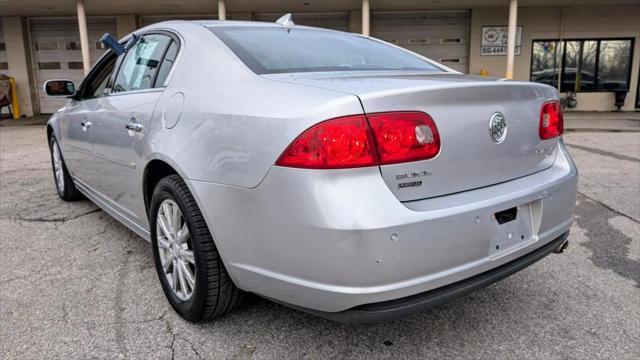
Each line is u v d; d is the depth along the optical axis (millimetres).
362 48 2906
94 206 4496
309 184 1731
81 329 2391
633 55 16125
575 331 2375
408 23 16484
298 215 1760
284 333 2355
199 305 2295
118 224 3973
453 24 16484
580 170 6211
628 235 3725
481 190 2049
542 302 2668
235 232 2006
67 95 3896
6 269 3100
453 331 2387
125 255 3322
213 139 2080
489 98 2062
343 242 1686
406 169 1814
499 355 2186
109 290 2805
